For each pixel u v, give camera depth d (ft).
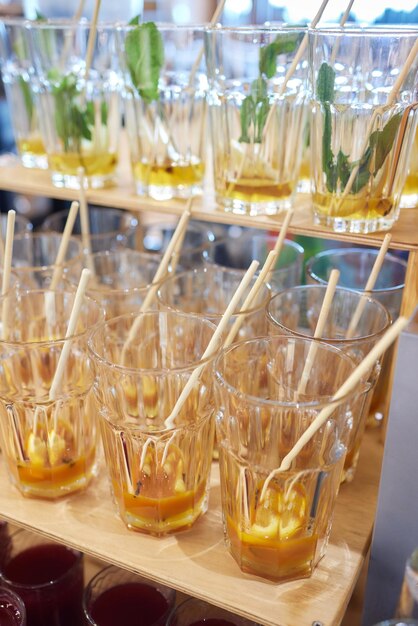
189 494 1.80
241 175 2.01
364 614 1.89
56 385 1.82
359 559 1.76
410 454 1.67
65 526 1.85
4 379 1.90
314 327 2.05
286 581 1.70
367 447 2.12
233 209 2.06
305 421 1.68
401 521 1.74
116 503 1.85
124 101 2.19
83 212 2.25
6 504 1.92
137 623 2.06
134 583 2.16
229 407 1.65
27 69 2.43
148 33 2.05
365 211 1.86
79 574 2.18
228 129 2.00
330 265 2.34
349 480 1.97
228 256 2.48
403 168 1.87
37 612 2.09
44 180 2.40
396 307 2.10
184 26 2.10
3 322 1.99
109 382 1.75
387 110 1.78
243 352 1.81
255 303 2.05
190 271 2.18
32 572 2.16
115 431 1.75
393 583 1.81
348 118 1.80
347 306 1.99
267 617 1.62
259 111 1.95
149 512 1.79
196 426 1.76
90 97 2.24
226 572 1.73
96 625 2.01
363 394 1.83
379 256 1.84
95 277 2.44
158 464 1.74
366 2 2.57
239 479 1.66
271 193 2.02
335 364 1.77
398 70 1.77
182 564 1.74
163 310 1.96
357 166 1.82
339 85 1.79
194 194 2.22
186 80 2.13
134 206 2.18
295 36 1.91
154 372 1.69
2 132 3.85
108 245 2.68
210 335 1.87
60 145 2.27
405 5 2.50
